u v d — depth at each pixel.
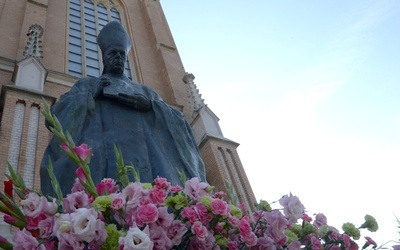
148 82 18.70
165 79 18.91
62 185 3.18
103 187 2.13
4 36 15.14
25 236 1.66
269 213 2.13
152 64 20.22
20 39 14.95
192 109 16.69
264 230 2.13
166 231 1.77
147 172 3.62
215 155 13.63
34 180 9.02
